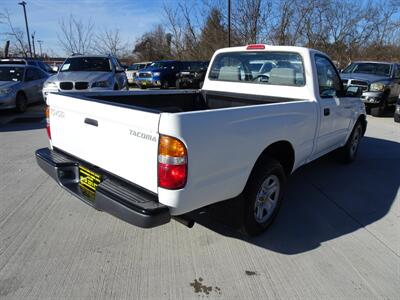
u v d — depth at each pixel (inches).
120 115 95.2
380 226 137.8
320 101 151.9
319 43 808.3
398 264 112.2
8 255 109.7
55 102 124.3
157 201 91.4
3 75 407.2
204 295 95.3
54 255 110.7
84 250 114.0
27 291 94.2
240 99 172.6
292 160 138.6
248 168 108.7
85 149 112.8
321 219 142.7
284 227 135.0
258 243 122.6
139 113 89.7
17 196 154.5
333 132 174.6
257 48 164.6
